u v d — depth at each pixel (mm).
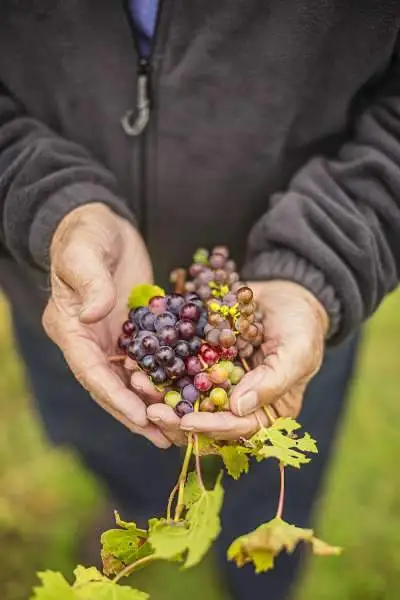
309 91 713
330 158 771
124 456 993
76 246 638
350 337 762
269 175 763
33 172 713
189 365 585
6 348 1387
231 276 674
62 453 1242
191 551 489
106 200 704
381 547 1151
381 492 1212
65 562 1127
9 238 733
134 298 634
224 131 731
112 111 742
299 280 687
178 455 968
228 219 793
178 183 768
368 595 1106
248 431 580
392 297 1532
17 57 730
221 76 701
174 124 731
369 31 678
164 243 815
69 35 706
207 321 602
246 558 512
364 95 745
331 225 692
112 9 688
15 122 745
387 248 714
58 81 736
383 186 708
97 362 623
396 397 1348
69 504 1188
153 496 1026
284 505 970
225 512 986
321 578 1116
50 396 974
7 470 1235
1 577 1113
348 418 1307
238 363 629
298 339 627
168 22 681
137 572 1099
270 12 669
